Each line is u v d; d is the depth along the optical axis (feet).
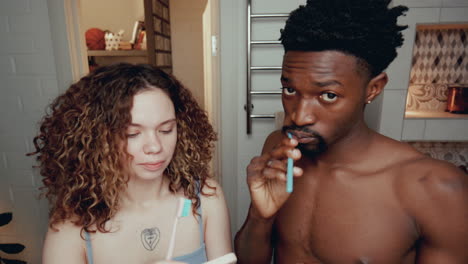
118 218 2.38
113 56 10.13
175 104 2.47
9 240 6.24
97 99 2.19
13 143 5.78
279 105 5.59
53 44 5.39
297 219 1.93
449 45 5.02
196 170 2.70
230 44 5.40
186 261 2.51
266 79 5.49
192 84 13.05
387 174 1.71
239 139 5.79
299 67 1.51
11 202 6.03
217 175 5.96
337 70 1.46
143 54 9.45
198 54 12.83
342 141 1.77
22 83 5.56
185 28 12.64
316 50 1.47
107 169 2.23
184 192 2.59
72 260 2.28
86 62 5.75
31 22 5.31
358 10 1.45
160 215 2.48
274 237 2.21
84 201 2.31
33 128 5.69
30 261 6.36
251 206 2.23
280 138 2.30
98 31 9.53
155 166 2.13
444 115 4.77
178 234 2.52
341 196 1.77
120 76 2.17
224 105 5.65
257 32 5.30
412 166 1.68
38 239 6.23
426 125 4.67
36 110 5.63
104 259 2.34
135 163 2.14
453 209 1.52
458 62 5.06
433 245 1.59
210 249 2.66
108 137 2.18
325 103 1.52
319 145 1.62
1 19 5.32
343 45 1.43
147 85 2.13
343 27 1.40
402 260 1.68
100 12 10.51
